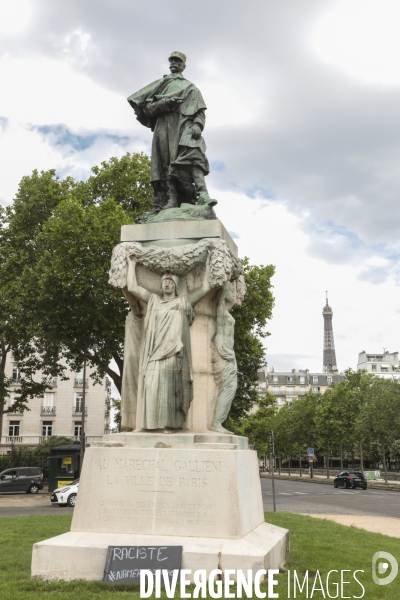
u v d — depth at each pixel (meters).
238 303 8.86
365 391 55.38
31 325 27.23
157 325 7.47
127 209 29.22
